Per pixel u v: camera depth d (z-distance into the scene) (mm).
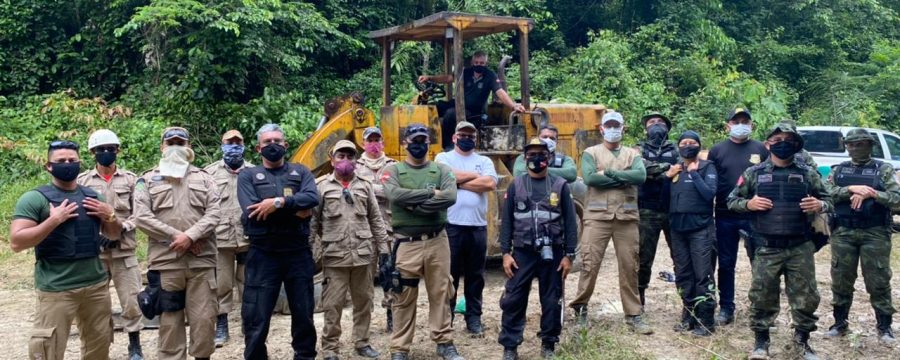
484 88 7926
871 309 6980
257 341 4832
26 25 14719
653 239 6430
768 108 16188
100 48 15039
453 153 6016
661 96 16281
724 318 6332
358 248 5402
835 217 5984
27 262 9500
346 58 16859
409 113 7812
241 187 4867
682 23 18969
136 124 13047
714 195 5961
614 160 6062
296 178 4945
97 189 5645
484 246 6066
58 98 13672
